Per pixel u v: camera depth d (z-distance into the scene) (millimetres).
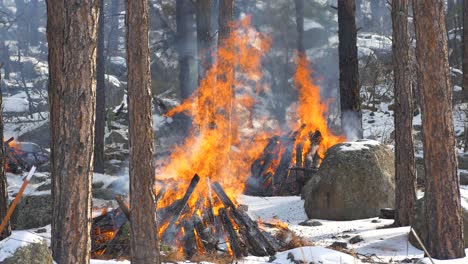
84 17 7691
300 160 20953
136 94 8930
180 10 27422
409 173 13531
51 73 9867
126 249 10695
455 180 10336
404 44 13547
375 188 15773
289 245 11453
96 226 11328
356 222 15023
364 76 37469
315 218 15875
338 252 9438
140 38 8961
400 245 11609
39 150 29750
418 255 10781
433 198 10352
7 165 26156
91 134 7789
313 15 35906
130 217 8953
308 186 16953
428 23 10211
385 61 39594
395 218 13742
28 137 34000
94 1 7773
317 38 35875
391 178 16172
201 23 24703
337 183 15781
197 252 10562
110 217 11531
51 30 9891
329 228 14211
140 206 8883
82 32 7688
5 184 10977
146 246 8875
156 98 30812
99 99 24453
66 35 7711
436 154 10297
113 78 41938
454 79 35312
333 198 15727
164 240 10734
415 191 13570
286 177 20891
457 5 42094
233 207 11516
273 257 9688
